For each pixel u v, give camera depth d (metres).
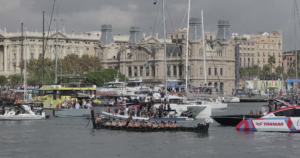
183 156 102.12
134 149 108.25
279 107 142.38
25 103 160.00
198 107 158.62
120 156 102.56
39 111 161.00
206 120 124.25
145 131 128.12
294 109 123.44
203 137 120.38
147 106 161.62
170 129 128.12
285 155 102.31
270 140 115.50
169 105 152.75
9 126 142.00
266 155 102.38
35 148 110.44
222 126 136.88
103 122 136.00
